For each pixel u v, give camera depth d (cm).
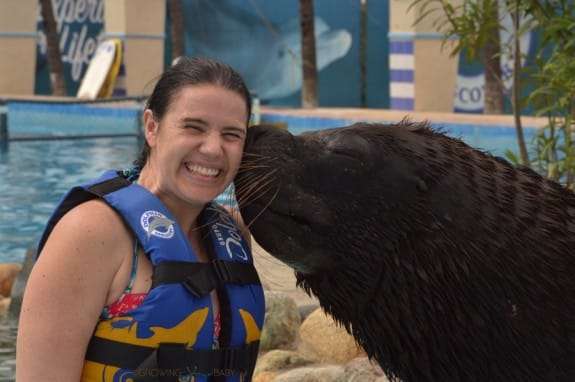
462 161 366
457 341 356
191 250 311
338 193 351
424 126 376
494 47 1773
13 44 2664
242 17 2522
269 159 348
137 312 300
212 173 312
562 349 359
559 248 363
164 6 2503
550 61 733
